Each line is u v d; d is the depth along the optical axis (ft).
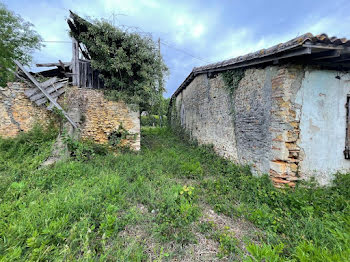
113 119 19.30
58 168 11.89
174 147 24.68
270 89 11.71
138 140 20.13
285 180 10.97
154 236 6.84
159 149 21.97
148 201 9.25
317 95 11.07
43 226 6.19
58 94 17.95
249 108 14.03
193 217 8.24
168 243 6.68
